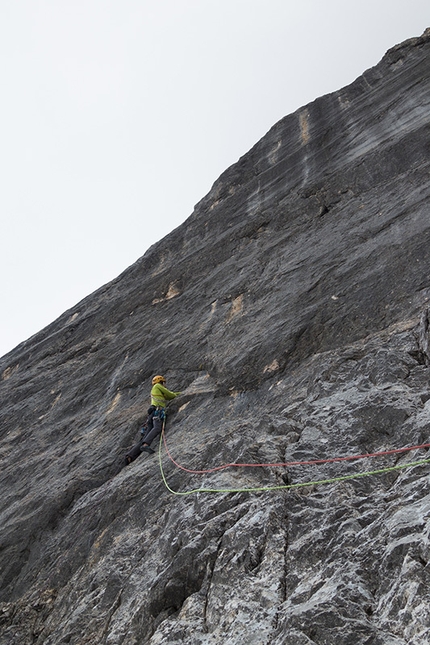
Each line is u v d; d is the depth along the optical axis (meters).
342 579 3.98
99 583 6.02
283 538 4.84
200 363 10.20
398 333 7.48
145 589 5.29
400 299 8.23
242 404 8.26
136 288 15.91
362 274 9.29
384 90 16.02
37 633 6.32
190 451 7.45
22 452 11.68
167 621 4.66
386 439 5.75
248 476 5.96
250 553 4.78
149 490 7.14
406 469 5.12
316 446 6.04
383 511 4.70
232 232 14.60
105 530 7.08
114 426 9.98
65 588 6.69
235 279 12.38
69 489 8.63
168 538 5.68
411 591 3.60
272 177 16.16
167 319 12.99
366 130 14.68
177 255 16.31
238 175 17.95
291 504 5.25
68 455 10.10
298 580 4.38
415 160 11.90
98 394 12.07
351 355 7.49
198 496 5.97
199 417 8.65
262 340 9.21
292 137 17.62
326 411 6.54
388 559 3.99
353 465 5.57
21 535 8.38
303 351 8.51
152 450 8.48
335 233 11.34
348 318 8.52
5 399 14.78
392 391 6.27
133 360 12.09
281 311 9.80
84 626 5.54
